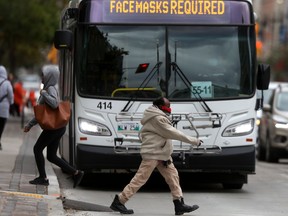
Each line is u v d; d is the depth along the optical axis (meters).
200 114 29.38
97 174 31.72
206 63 29.72
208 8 29.97
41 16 80.94
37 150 28.11
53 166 39.66
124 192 23.81
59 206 23.70
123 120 29.17
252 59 29.94
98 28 29.59
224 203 27.39
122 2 29.77
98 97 29.30
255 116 29.88
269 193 30.86
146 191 30.59
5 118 39.78
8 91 39.47
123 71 29.47
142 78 29.45
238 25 29.98
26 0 80.44
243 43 29.97
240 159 29.39
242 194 30.38
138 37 29.67
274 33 183.25
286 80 150.25
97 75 29.44
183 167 29.09
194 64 29.66
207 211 25.17
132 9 29.73
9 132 61.44
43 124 27.12
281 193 30.89
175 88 29.45
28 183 28.53
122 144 29.12
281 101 49.38
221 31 29.94
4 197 24.28
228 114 29.52
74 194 28.81
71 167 28.16
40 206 23.03
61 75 36.06
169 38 29.67
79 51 29.53
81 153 29.17
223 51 29.86
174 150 29.05
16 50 105.25
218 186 33.28
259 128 51.22
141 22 29.70
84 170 29.31
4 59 121.00
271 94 51.19
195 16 29.89
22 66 165.62
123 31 29.69
